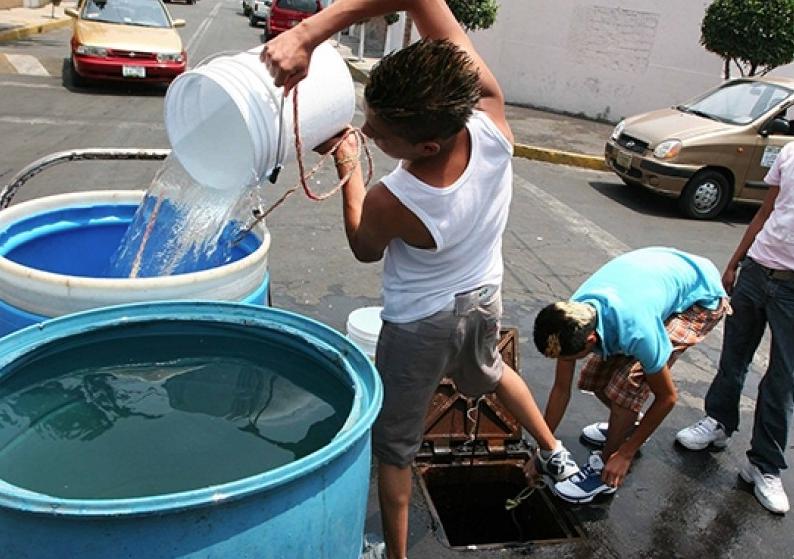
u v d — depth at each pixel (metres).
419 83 1.72
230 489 1.24
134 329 1.90
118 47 10.54
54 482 1.49
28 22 17.56
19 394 1.73
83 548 1.19
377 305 4.88
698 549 2.95
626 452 2.96
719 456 3.61
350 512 1.51
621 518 3.08
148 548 1.21
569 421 3.77
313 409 1.79
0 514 1.21
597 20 13.41
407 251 2.11
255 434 1.70
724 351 3.49
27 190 6.05
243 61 2.09
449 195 1.94
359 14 1.89
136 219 2.61
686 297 3.11
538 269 5.95
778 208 3.11
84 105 9.63
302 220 6.29
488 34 14.12
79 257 2.87
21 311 2.08
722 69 12.71
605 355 2.83
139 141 8.00
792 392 3.17
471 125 1.99
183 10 31.44
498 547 2.82
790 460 3.66
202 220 2.30
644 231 7.56
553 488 3.17
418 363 2.20
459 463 3.23
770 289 3.13
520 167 9.95
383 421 2.29
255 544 1.30
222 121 2.25
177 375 1.92
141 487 1.51
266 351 1.97
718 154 8.22
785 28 10.21
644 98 13.45
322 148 2.32
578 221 7.54
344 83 2.22
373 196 1.95
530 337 4.71
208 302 1.96
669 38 12.99
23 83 10.64
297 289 4.99
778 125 8.29
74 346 1.84
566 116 13.86
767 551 2.99
